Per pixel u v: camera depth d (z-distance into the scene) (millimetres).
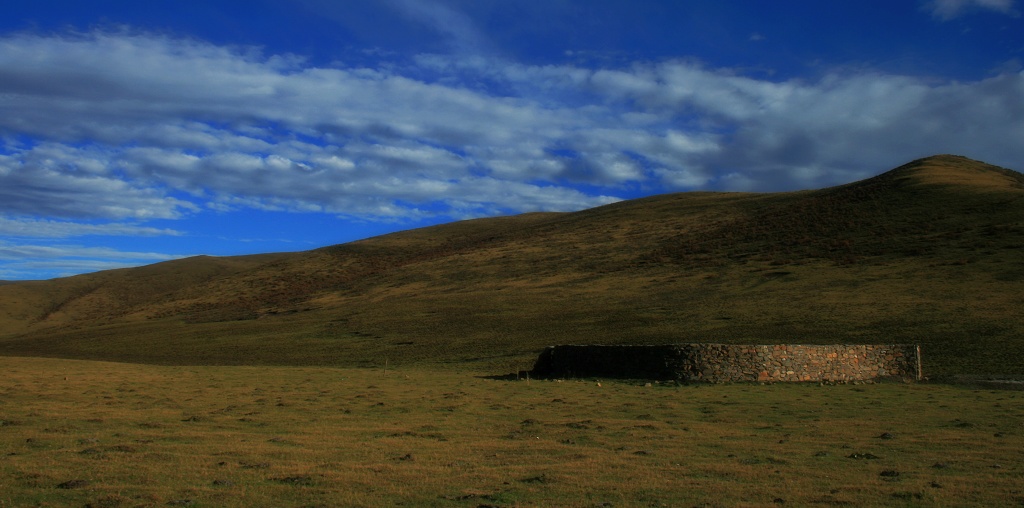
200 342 72250
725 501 11414
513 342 54844
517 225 160375
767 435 17688
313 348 61594
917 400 24609
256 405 23188
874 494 11781
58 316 146625
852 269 68438
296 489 12133
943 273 61156
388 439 17125
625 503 11328
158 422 19375
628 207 145375
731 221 108625
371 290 101438
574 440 17016
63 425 18609
